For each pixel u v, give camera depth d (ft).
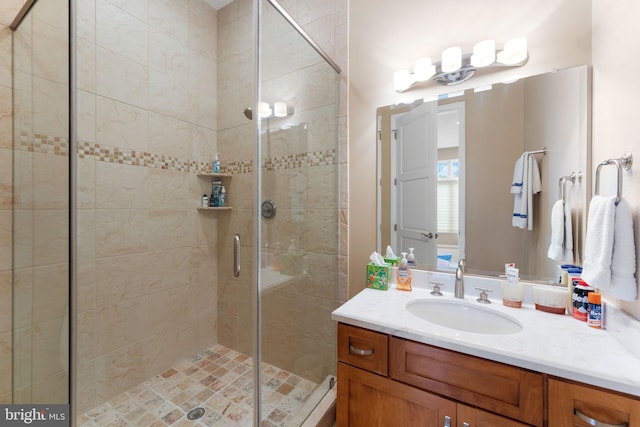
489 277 4.42
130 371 5.73
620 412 2.27
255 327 4.68
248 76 6.57
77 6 4.22
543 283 4.09
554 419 2.52
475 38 4.46
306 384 5.30
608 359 2.56
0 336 4.17
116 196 5.45
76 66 4.11
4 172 4.16
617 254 2.78
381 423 3.41
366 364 3.52
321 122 5.54
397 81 5.01
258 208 4.75
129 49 5.58
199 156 7.06
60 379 4.15
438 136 4.78
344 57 5.62
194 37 6.84
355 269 5.66
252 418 4.97
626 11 2.90
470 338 2.97
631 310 2.81
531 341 2.91
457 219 4.68
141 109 5.84
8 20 4.15
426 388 3.13
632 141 2.78
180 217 6.66
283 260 5.11
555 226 4.00
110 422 4.87
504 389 2.72
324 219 5.67
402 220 5.16
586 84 3.76
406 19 4.99
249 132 6.53
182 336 6.70
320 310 5.65
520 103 4.21
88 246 5.06
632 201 2.79
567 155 3.91
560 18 3.92
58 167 4.12
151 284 6.10
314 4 5.92
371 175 5.44
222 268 7.22
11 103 4.17
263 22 4.72
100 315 5.24
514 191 4.28
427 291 4.67
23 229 4.19
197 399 5.46
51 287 4.18
